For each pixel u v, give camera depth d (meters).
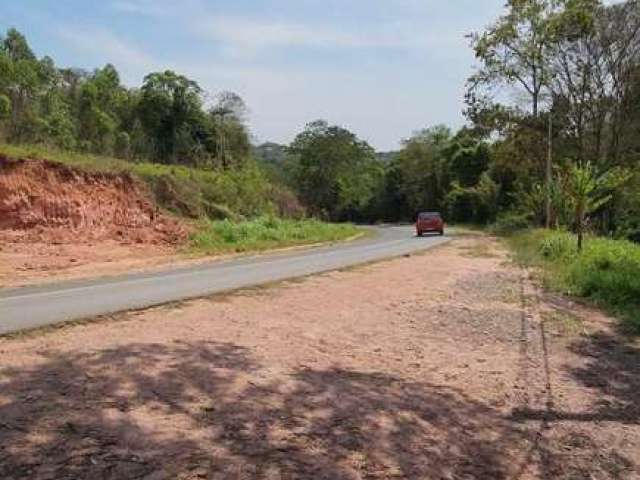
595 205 22.58
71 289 13.70
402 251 27.59
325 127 99.75
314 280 16.11
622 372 8.43
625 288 13.90
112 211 26.80
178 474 4.57
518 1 43.72
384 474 4.96
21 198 24.09
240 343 8.62
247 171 51.66
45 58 52.09
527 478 5.22
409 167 93.50
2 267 17.47
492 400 7.03
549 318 11.67
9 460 4.59
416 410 6.44
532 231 36.00
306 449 5.22
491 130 47.19
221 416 5.74
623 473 5.44
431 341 9.59
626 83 44.59
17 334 8.59
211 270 18.47
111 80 59.91
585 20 42.56
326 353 8.48
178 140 55.25
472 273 18.64
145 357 7.48
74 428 5.19
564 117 45.38
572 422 6.52
